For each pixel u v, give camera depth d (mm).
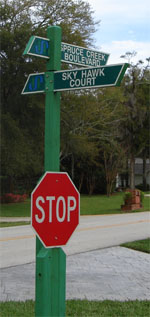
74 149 34250
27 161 29172
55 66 4262
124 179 56031
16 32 27047
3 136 27188
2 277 8273
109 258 10406
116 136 40781
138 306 6316
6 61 27172
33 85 4434
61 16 29172
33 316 5613
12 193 35875
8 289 7344
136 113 42094
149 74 43188
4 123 27281
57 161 4133
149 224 18781
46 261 3789
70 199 4008
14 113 29375
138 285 7824
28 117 29406
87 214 26109
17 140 27656
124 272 8891
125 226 17906
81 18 30078
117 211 27969
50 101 4238
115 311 6012
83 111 30641
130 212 27203
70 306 6207
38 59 26766
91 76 4180
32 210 3678
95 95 32219
